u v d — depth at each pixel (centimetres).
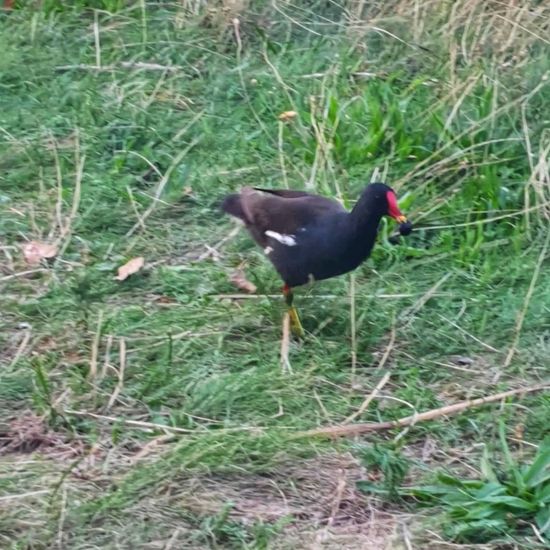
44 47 1421
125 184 1182
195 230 1120
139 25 1454
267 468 790
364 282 1042
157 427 834
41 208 1142
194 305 998
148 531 726
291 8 1463
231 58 1397
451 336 966
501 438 810
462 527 727
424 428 845
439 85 1283
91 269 1041
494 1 1352
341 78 1332
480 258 1073
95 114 1289
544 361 933
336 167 1173
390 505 762
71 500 749
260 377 889
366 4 1435
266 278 1034
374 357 941
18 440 820
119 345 934
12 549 710
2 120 1284
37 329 956
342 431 833
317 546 722
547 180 1100
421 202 1130
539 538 725
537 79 1257
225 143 1252
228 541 723
